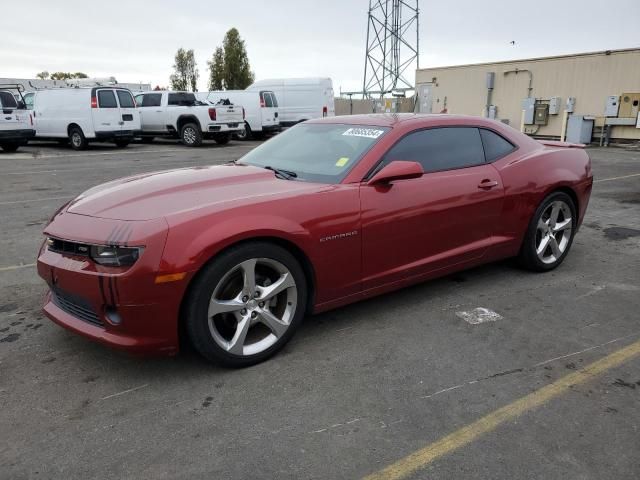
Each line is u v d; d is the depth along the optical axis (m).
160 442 2.40
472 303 4.02
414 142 3.78
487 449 2.35
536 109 19.75
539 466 2.24
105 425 2.53
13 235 6.12
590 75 18.34
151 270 2.63
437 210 3.74
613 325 3.63
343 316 3.78
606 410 2.64
